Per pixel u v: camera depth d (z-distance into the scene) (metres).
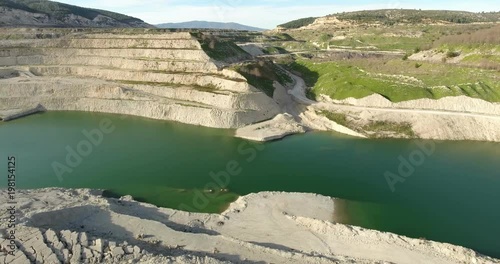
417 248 33.69
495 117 63.62
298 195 44.47
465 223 38.91
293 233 36.72
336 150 59.72
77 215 36.44
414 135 64.19
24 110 79.38
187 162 55.22
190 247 32.41
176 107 75.94
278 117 72.81
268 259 30.98
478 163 53.62
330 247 34.34
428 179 49.06
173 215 40.03
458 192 45.34
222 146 61.62
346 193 45.66
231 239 33.72
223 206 43.38
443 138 63.09
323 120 71.69
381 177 49.91
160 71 88.12
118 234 33.94
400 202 43.38
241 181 49.31
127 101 80.56
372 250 33.69
